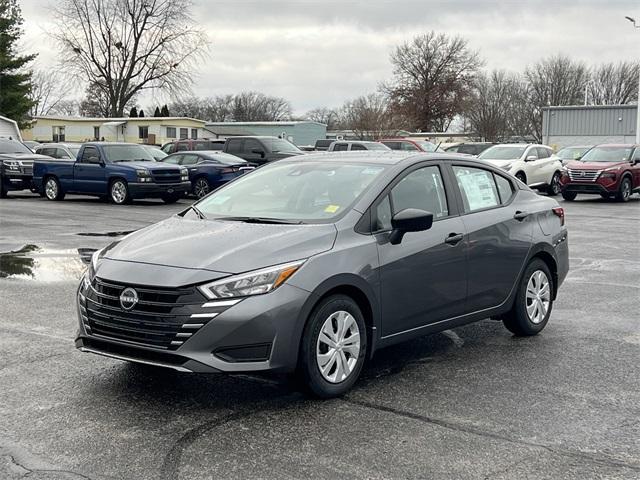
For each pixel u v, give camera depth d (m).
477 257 6.00
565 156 29.09
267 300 4.55
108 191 21.33
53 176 22.44
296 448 4.14
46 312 7.44
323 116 103.50
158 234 5.32
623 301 8.30
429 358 6.01
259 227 5.18
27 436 4.29
